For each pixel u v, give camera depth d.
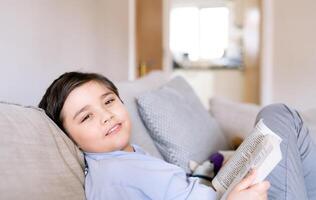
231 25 4.50
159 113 1.26
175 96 1.42
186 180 0.88
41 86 1.48
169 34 4.06
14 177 0.63
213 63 4.61
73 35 1.85
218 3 4.59
